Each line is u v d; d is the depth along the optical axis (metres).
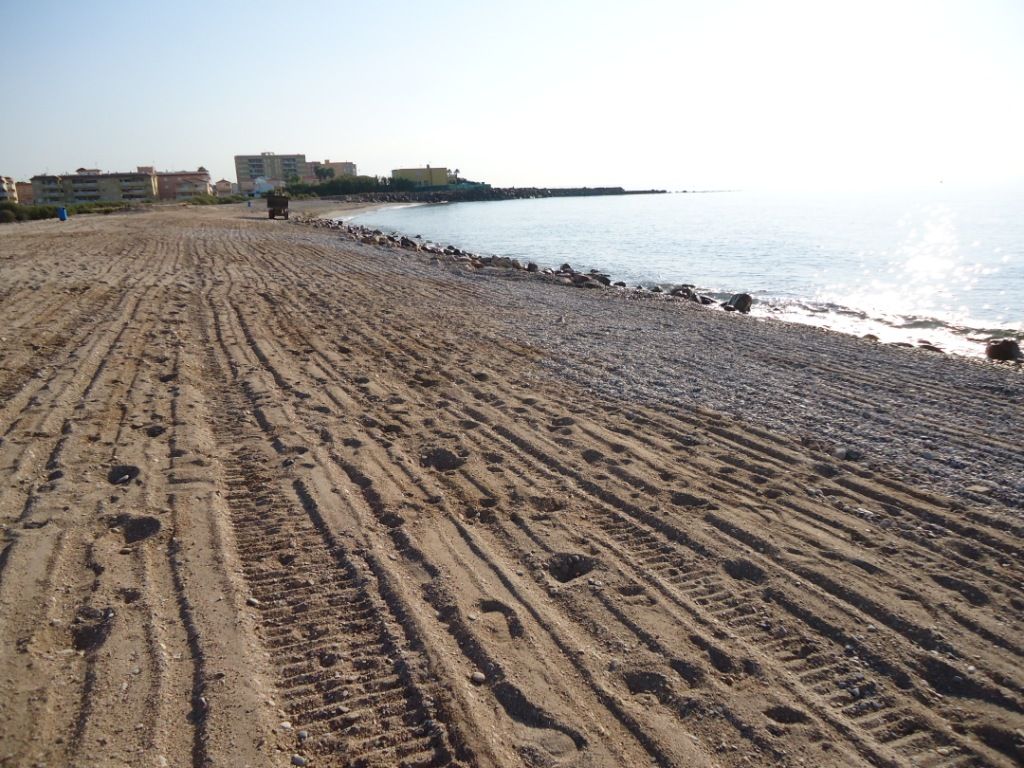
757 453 5.93
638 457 5.78
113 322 10.03
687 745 2.81
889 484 5.31
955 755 2.81
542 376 8.32
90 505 4.61
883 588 3.92
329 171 158.12
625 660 3.32
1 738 2.71
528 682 3.16
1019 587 3.96
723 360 9.41
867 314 16.73
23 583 3.72
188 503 4.72
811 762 2.75
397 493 5.03
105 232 27.44
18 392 6.76
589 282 18.69
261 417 6.49
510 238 44.19
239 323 10.59
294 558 4.14
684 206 113.31
